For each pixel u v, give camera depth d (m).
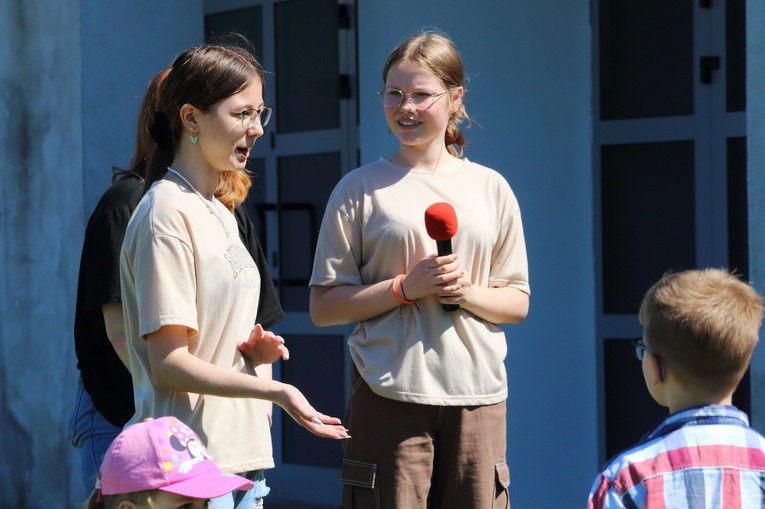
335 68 17.73
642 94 15.20
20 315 16.91
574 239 14.41
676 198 15.05
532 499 14.79
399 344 9.66
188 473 7.23
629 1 15.22
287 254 18.28
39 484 16.83
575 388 14.48
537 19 14.41
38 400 16.73
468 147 14.88
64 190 15.85
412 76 9.80
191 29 16.27
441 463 9.80
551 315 14.61
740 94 14.61
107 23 15.54
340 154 17.72
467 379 9.66
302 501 18.02
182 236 8.09
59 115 15.87
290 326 18.23
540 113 14.48
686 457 6.84
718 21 14.69
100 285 9.20
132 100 15.75
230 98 8.35
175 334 8.01
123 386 9.70
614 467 6.97
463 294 9.51
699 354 6.95
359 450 9.77
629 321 15.27
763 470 6.82
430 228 9.23
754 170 10.71
